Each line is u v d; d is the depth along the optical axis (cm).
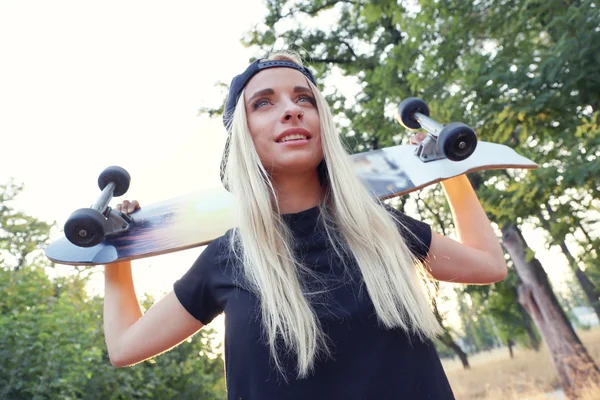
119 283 154
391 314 118
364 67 1216
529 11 704
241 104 142
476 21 782
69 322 710
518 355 1966
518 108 623
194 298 132
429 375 117
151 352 134
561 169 644
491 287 1449
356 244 129
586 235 743
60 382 602
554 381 1446
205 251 137
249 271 126
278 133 135
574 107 628
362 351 115
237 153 139
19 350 588
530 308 1254
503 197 753
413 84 868
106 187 171
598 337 1738
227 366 122
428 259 141
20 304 701
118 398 994
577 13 594
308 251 128
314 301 120
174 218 178
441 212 1320
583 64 591
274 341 115
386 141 1068
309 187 142
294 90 141
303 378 113
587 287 1611
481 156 181
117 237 170
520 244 1239
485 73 675
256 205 132
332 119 144
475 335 3372
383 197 172
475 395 1593
